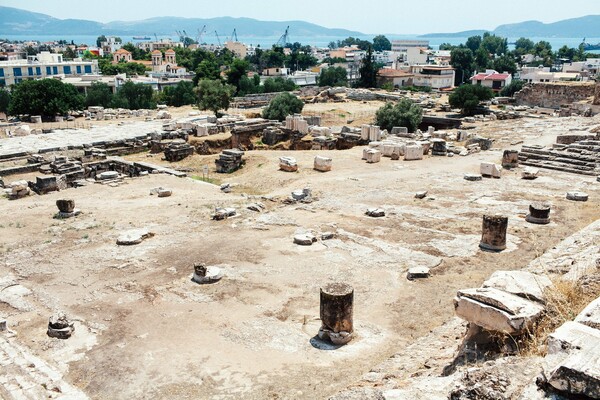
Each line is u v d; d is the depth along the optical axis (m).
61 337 15.20
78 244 23.02
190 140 54.59
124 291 18.22
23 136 57.00
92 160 45.91
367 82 126.12
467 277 18.89
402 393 8.30
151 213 27.84
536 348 9.20
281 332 15.27
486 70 149.88
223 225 25.41
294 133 55.59
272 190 34.78
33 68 131.75
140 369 13.53
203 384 12.81
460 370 9.46
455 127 68.38
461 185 32.72
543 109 76.06
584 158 36.78
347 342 14.64
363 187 32.75
